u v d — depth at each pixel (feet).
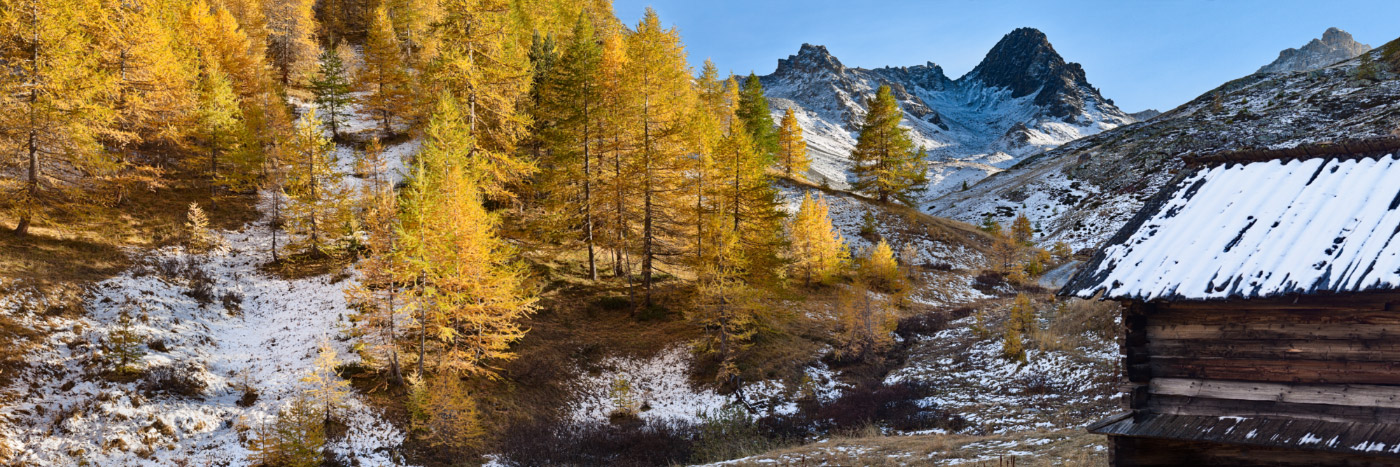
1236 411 32.58
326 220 118.62
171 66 134.92
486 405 86.43
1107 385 85.76
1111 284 35.42
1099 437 61.16
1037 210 252.01
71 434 67.26
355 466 71.92
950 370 107.34
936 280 168.04
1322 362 30.89
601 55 130.72
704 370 103.86
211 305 98.73
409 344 95.55
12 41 103.14
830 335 123.85
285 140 144.97
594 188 120.98
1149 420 34.47
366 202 123.85
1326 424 29.99
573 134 121.29
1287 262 31.35
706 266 108.27
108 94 115.34
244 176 134.92
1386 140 35.94
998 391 94.79
